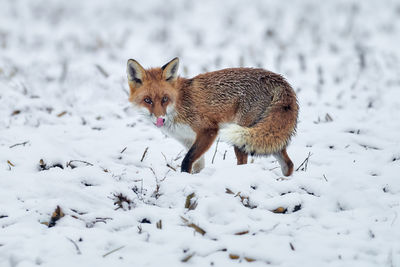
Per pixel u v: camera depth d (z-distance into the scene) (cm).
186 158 1125
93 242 720
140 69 1156
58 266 656
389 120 1465
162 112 1128
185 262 683
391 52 2552
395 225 792
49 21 3625
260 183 962
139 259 685
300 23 3319
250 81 1175
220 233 766
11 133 1209
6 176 923
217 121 1172
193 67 2298
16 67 2223
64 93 1877
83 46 2823
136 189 959
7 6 4072
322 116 1555
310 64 2375
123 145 1259
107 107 1636
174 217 820
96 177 974
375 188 952
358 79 2052
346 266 670
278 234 767
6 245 695
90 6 4244
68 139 1299
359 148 1241
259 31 3272
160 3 4331
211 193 907
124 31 3291
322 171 1055
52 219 787
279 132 1078
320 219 827
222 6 4253
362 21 3478
